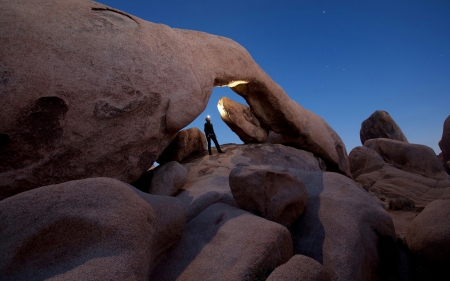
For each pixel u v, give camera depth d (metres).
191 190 5.33
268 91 9.20
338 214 4.29
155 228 2.80
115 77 4.55
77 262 2.04
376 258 3.99
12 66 3.61
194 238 3.53
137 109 4.76
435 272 3.73
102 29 4.79
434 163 11.79
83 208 2.24
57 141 3.85
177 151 7.54
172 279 2.88
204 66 6.70
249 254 2.85
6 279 1.89
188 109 5.54
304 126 10.40
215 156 8.27
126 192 2.60
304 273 2.48
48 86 3.82
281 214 4.14
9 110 3.48
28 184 3.60
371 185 11.39
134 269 2.12
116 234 2.22
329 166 11.90
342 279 3.35
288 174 4.41
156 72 5.21
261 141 10.45
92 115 4.19
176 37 6.32
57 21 4.29
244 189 4.08
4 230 2.01
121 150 4.53
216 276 2.69
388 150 13.47
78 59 4.23
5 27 3.75
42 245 2.07
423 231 3.89
